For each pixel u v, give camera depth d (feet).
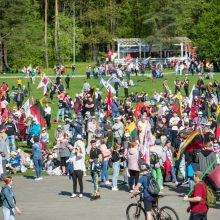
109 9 482.28
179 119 146.92
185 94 243.40
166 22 418.31
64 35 452.35
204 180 78.89
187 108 182.91
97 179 104.88
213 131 142.82
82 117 168.76
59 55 449.06
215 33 379.55
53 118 194.18
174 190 109.09
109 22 496.64
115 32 496.64
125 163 116.26
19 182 121.19
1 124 149.79
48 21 501.15
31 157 137.49
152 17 415.03
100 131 137.28
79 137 107.24
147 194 81.00
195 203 71.92
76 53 466.29
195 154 100.27
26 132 158.71
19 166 131.85
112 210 96.17
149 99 233.76
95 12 479.00
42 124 154.20
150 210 81.15
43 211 96.78
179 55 430.20
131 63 330.75
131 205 86.38
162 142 120.47
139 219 86.33
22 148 150.82
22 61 424.05
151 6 438.81
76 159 106.22
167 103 187.11
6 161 127.13
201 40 382.42
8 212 82.58
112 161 111.34
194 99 184.85
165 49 427.74
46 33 441.27
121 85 254.47
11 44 382.63
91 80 301.43
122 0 505.66
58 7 495.82
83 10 490.90
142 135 120.57
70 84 287.07
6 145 129.18
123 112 176.86
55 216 93.30
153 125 165.89
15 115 163.02
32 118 151.02
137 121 142.10
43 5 498.69
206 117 180.14
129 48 424.05
